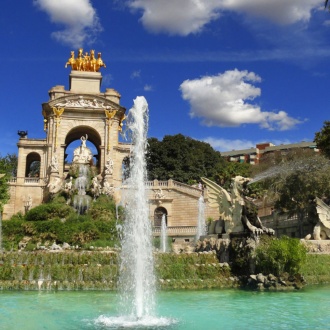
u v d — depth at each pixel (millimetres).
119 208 54281
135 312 16828
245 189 28766
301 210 42062
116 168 63562
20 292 22812
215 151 89188
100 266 25438
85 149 60969
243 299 20234
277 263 24312
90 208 52312
